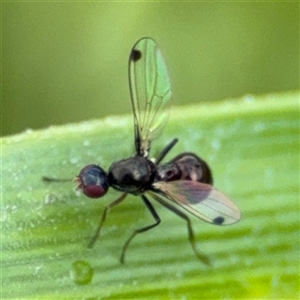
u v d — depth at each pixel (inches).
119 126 1.8
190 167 1.8
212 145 1.8
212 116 1.8
